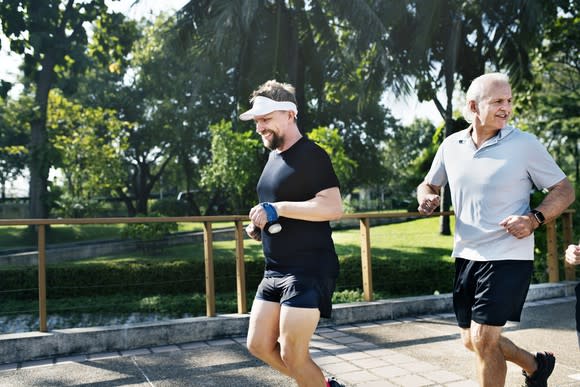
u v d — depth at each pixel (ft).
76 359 13.23
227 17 40.45
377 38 41.22
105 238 64.64
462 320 8.54
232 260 29.99
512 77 48.55
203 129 91.76
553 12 50.78
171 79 82.69
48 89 58.95
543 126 78.89
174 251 43.78
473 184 8.18
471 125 8.57
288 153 7.80
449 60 46.70
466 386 10.45
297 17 46.29
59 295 29.91
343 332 15.43
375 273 26.63
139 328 14.30
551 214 7.67
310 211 7.36
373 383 10.74
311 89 57.21
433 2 42.93
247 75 45.96
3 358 13.05
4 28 53.52
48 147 58.70
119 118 95.25
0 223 13.44
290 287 7.41
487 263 7.98
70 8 57.67
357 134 105.91
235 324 15.31
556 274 20.44
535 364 8.77
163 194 150.30
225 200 98.68
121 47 62.69
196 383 11.04
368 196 155.02
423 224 61.21
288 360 7.39
